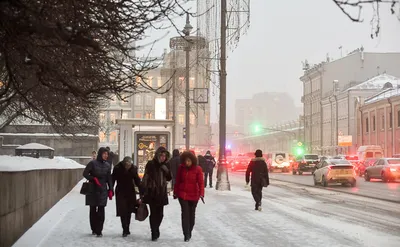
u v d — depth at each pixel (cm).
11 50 1005
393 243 1521
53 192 2473
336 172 4406
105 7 925
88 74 1049
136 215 1577
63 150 6041
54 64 1006
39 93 1598
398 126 8869
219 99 3703
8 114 3119
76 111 2177
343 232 1716
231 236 1631
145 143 3228
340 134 11375
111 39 994
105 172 1655
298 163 7281
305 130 14188
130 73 1140
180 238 1605
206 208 2419
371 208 2644
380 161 5519
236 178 5981
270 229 1775
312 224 1903
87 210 2319
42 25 805
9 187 1395
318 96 13100
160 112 4319
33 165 2083
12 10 837
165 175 1598
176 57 4641
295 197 3325
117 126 3353
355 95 10931
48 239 1550
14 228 1470
